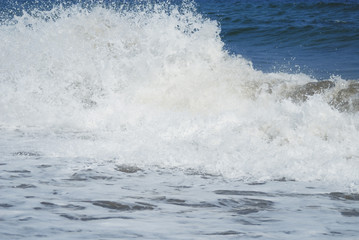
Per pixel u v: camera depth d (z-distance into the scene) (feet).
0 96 111.34
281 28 301.22
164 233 39.73
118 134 88.69
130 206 48.98
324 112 84.69
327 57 206.28
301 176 63.87
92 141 83.51
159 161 70.74
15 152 76.18
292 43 262.06
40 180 60.18
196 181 61.82
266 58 207.00
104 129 94.02
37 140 85.35
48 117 102.42
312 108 85.61
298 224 43.62
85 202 49.78
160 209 48.37
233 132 83.92
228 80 115.96
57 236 37.45
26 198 50.57
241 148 76.02
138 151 75.51
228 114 92.63
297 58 205.16
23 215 43.60
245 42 272.51
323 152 73.46
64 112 104.58
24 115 104.01
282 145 77.87
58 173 64.08
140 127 92.58
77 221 42.29
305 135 80.38
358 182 61.11
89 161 70.64
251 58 207.51
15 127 96.94
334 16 377.91
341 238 39.47
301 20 352.69
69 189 55.72
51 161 70.44
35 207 46.91
